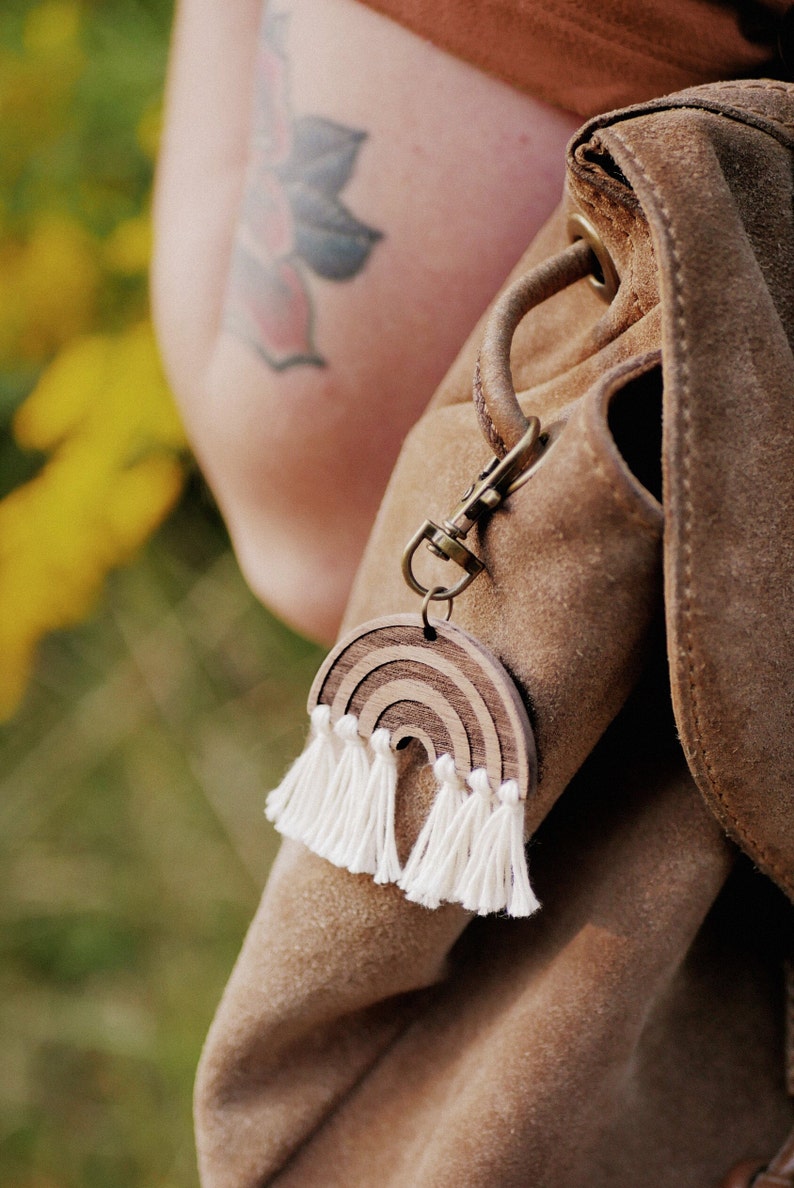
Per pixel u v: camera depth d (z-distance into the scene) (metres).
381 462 0.68
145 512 1.25
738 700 0.53
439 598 0.54
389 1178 0.61
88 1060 1.25
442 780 0.55
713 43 0.59
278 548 0.71
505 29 0.61
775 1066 0.62
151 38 1.28
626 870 0.58
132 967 1.30
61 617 1.35
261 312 0.67
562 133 0.63
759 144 0.54
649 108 0.54
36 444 1.31
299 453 0.68
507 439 0.54
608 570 0.53
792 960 0.61
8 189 1.28
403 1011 0.61
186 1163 1.16
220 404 0.69
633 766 0.58
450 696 0.55
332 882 0.58
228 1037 0.60
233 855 1.34
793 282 0.54
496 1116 0.58
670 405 0.52
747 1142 0.61
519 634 0.54
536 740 0.54
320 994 0.59
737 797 0.54
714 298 0.52
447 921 0.57
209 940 1.29
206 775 1.37
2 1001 1.29
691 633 0.52
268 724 1.40
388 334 0.66
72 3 1.28
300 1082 0.62
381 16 0.63
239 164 0.70
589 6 0.60
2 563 1.29
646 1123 0.61
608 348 0.55
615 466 0.52
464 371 0.59
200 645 1.44
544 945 0.59
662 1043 0.62
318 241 0.66
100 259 1.28
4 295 1.29
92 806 1.40
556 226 0.58
